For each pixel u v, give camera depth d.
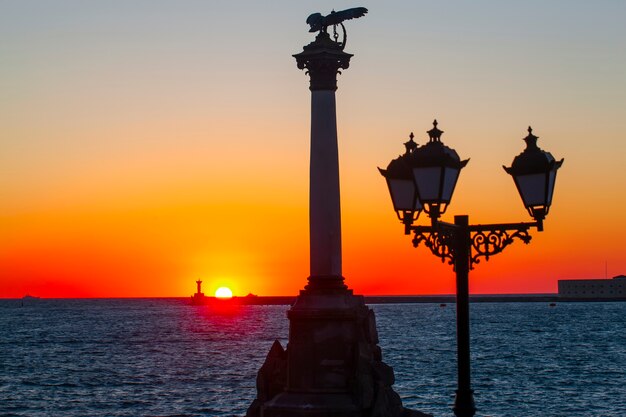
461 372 11.88
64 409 50.53
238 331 147.75
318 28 25.69
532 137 11.68
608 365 77.00
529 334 134.38
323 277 24.84
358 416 23.67
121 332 144.88
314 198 25.02
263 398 25.78
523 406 51.38
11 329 158.25
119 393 57.31
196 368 74.50
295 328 24.69
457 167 11.48
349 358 24.36
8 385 62.00
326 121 25.09
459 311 11.93
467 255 11.94
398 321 198.62
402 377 66.06
